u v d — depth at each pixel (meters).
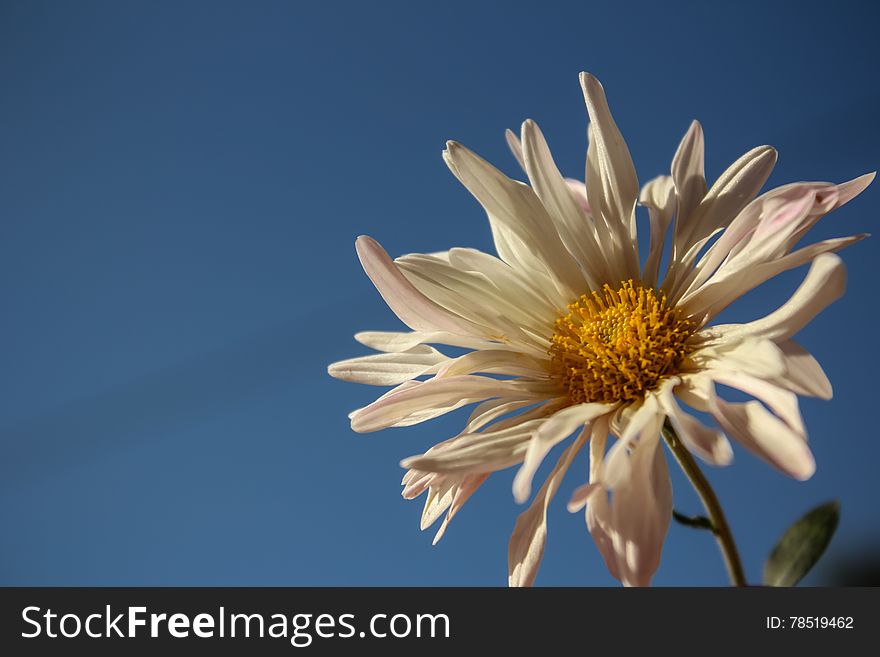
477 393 0.27
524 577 0.25
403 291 0.27
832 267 0.24
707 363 0.26
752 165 0.27
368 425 0.26
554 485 0.25
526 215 0.28
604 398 0.26
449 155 0.28
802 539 0.26
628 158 0.28
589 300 0.27
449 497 0.26
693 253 0.27
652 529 0.24
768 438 0.24
